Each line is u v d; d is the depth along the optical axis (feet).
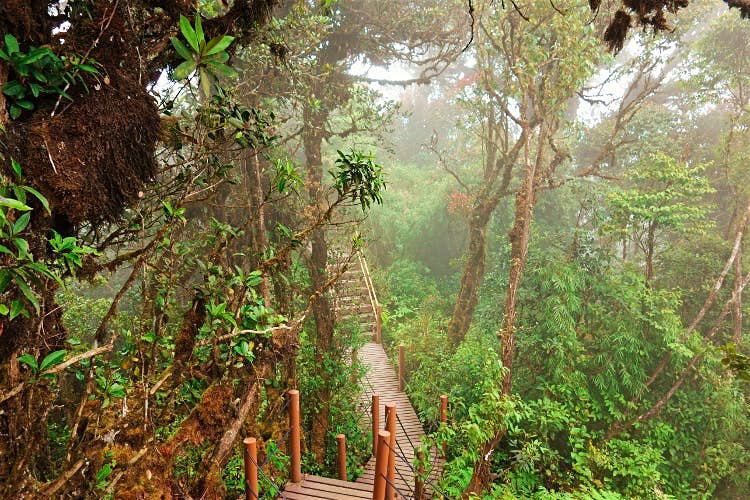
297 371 22.13
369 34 31.35
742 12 10.75
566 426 24.39
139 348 9.02
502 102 27.07
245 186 18.24
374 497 15.11
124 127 6.15
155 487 7.75
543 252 28.17
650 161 33.76
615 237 29.66
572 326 25.00
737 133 34.01
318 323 24.20
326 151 48.44
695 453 25.53
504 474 21.90
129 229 8.28
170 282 9.89
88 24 6.15
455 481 17.88
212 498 9.76
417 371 31.32
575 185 39.52
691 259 32.22
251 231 17.71
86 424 7.39
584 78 22.03
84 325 21.76
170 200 9.37
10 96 5.25
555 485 23.35
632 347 24.70
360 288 40.60
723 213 43.98
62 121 5.56
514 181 46.75
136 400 8.39
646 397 26.30
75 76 5.76
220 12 12.87
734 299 26.71
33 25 5.69
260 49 17.83
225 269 11.33
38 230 5.39
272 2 9.00
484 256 33.53
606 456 22.21
